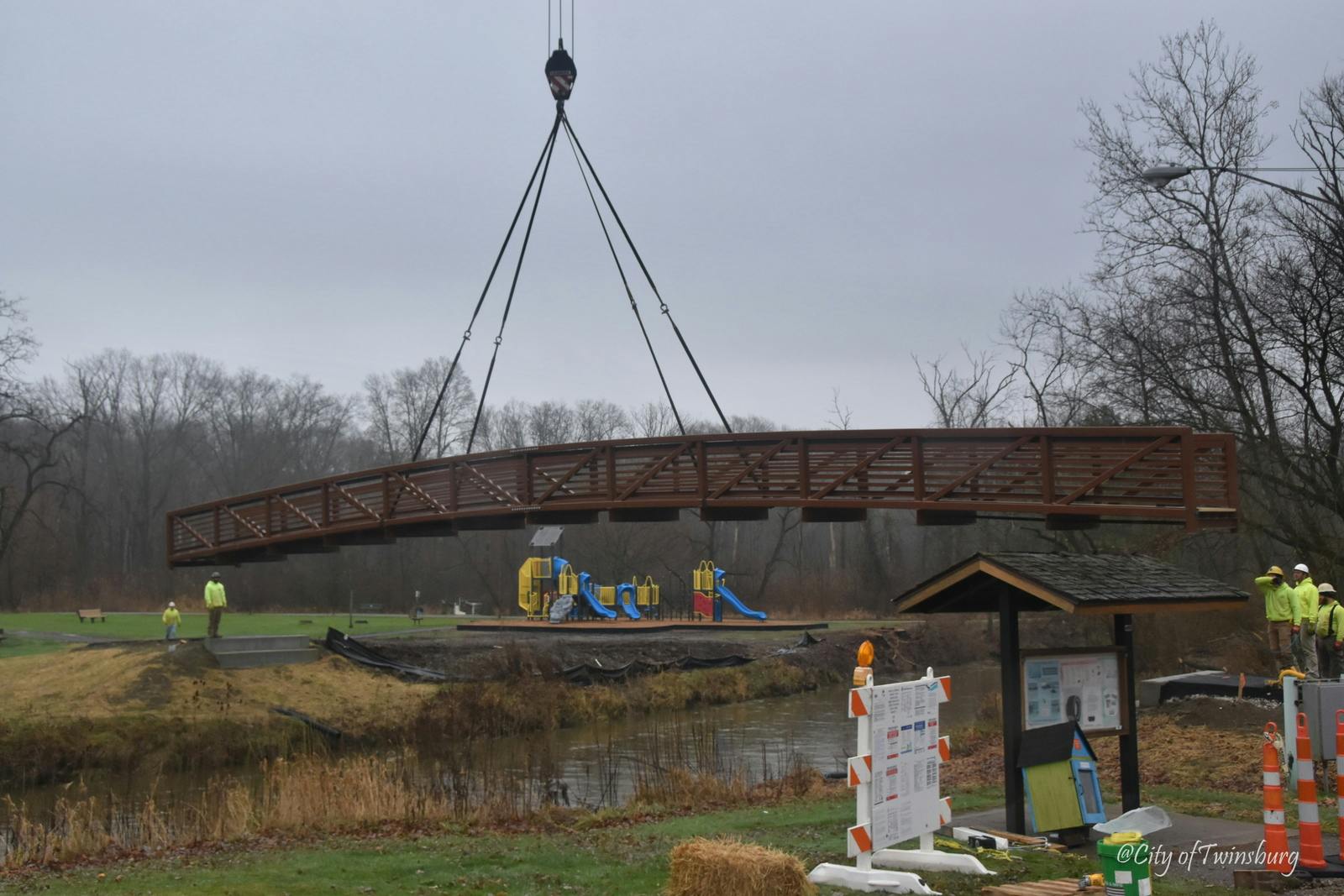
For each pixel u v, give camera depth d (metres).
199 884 10.95
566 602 56.12
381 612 72.50
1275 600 19.53
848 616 74.88
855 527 91.31
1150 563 13.93
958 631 58.25
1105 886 8.49
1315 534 27.80
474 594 80.94
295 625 50.62
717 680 42.72
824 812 15.67
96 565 77.94
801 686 45.97
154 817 16.95
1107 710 13.08
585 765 26.03
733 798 18.58
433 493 25.16
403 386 86.19
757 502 20.80
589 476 23.06
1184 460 16.44
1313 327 27.80
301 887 10.75
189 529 29.50
